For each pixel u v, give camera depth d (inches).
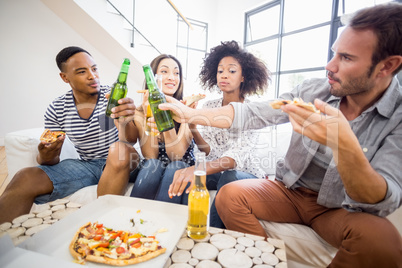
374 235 28.2
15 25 131.3
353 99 36.5
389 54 29.5
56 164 52.2
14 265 20.3
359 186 28.1
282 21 164.6
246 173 49.9
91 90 54.1
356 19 31.0
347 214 33.4
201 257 24.1
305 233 37.3
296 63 158.7
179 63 62.5
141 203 33.8
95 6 115.3
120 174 45.3
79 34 139.3
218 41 219.3
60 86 145.8
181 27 203.8
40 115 143.0
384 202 28.6
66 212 33.0
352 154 25.9
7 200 40.6
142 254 23.4
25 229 28.6
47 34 137.6
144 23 131.1
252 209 37.9
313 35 146.3
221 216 38.9
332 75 34.1
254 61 59.1
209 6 215.2
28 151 54.6
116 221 30.0
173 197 43.5
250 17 190.4
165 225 29.3
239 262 23.4
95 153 57.4
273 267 22.8
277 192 39.8
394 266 27.5
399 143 31.9
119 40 124.0
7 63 132.2
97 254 23.3
